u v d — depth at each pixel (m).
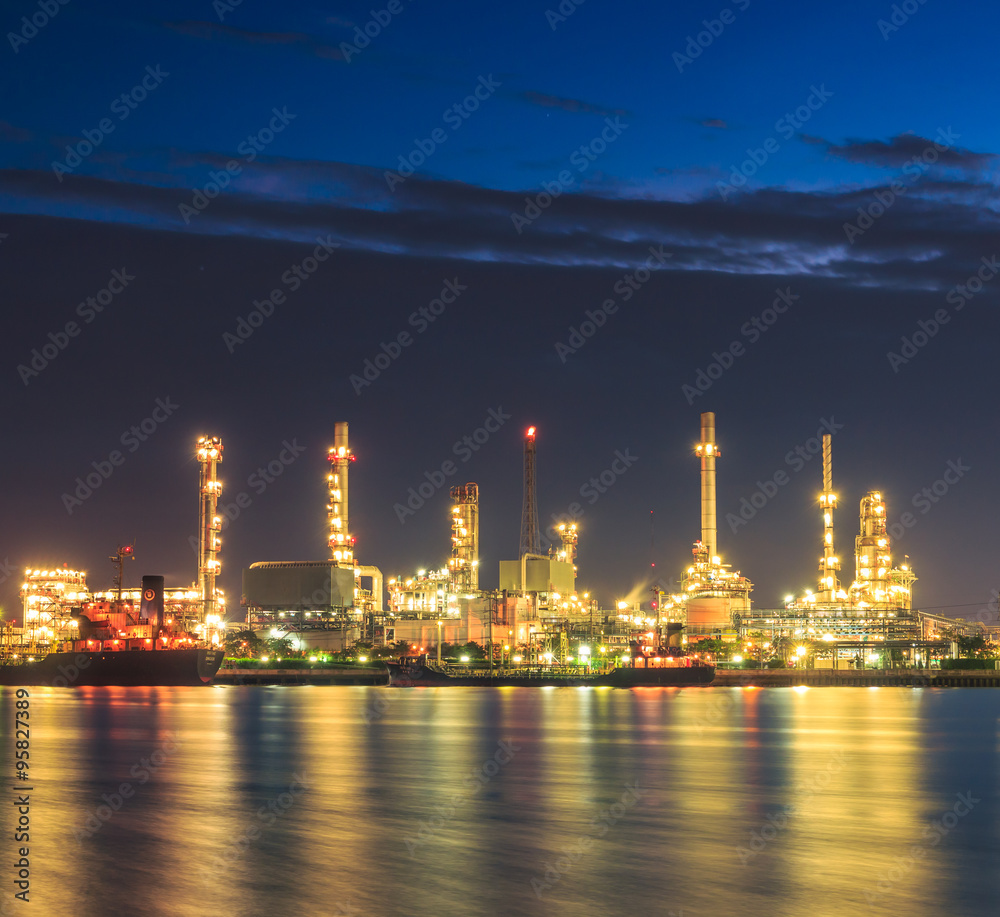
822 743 146.38
